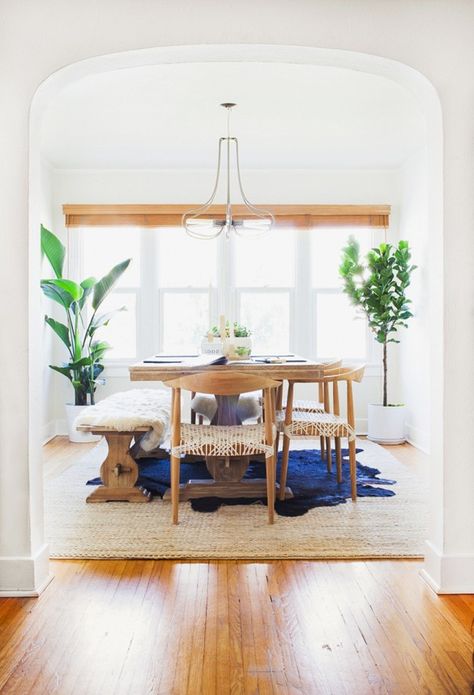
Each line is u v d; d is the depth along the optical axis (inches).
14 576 100.3
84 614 93.4
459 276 101.3
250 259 250.5
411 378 230.2
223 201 245.4
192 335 250.5
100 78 152.9
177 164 237.0
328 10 100.7
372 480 169.9
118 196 244.7
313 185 246.2
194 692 73.5
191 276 249.9
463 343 101.3
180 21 99.7
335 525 133.3
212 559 115.6
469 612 93.7
